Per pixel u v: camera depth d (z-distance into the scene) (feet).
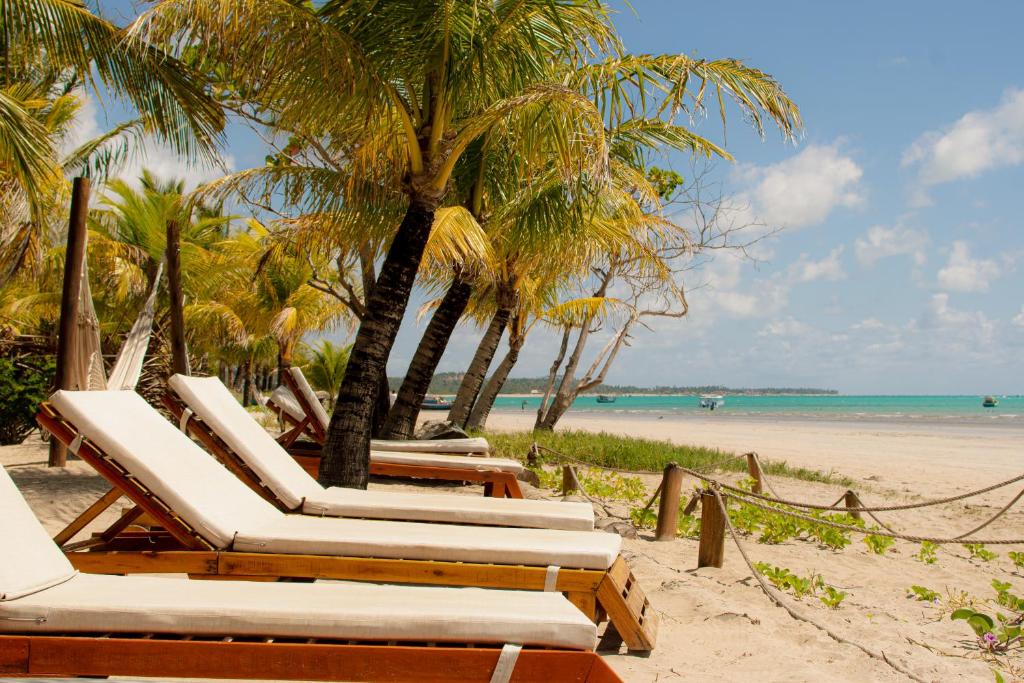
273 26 18.65
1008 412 236.22
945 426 145.59
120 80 25.63
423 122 21.79
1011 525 29.40
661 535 21.43
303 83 20.04
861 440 97.35
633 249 39.17
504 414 236.22
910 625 14.60
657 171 58.23
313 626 7.22
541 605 7.88
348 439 20.81
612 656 10.97
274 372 114.83
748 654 11.30
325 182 27.86
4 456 29.76
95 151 42.42
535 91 19.54
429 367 33.78
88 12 24.17
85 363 26.32
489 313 49.57
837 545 22.17
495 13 21.29
